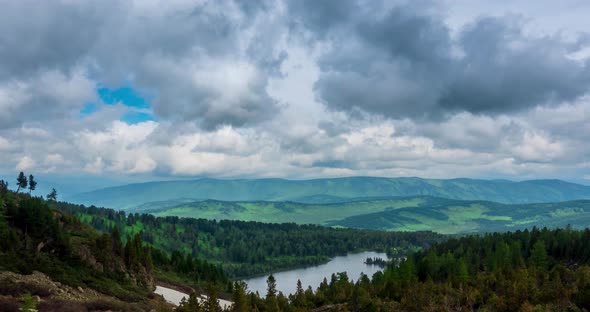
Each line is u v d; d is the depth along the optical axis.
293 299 141.38
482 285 135.62
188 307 79.00
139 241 131.88
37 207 95.94
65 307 54.69
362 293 127.44
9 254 76.25
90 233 119.00
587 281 107.75
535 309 92.00
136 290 94.75
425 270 185.62
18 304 51.91
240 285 106.25
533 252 178.75
